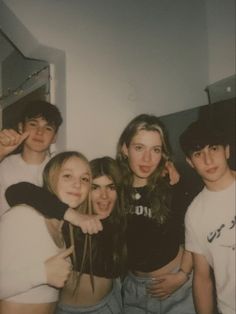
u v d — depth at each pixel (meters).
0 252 1.62
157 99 1.84
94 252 1.70
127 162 1.73
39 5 1.66
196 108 1.60
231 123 1.50
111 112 1.76
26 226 1.62
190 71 1.89
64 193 1.67
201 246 1.62
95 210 1.71
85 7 1.75
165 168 1.67
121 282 1.73
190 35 1.92
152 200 1.70
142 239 1.71
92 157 1.72
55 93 1.74
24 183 1.65
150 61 1.85
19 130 1.68
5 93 1.90
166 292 1.69
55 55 1.74
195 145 1.58
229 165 1.53
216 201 1.57
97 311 1.70
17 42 1.75
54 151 1.69
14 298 1.62
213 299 1.62
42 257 1.63
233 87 1.63
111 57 1.78
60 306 1.67
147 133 1.70
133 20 1.84
